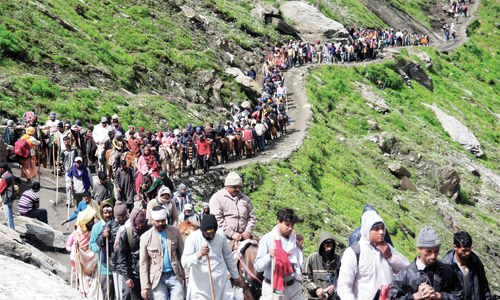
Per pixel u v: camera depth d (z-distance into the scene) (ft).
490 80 202.49
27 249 30.17
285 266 21.53
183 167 72.95
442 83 177.88
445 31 235.20
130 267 23.80
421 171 112.98
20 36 87.97
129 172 46.47
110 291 26.09
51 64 87.56
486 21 252.01
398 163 107.34
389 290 17.06
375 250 18.44
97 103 83.82
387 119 129.29
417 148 118.83
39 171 55.52
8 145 60.59
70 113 76.48
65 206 50.44
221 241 22.03
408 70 164.76
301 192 74.74
